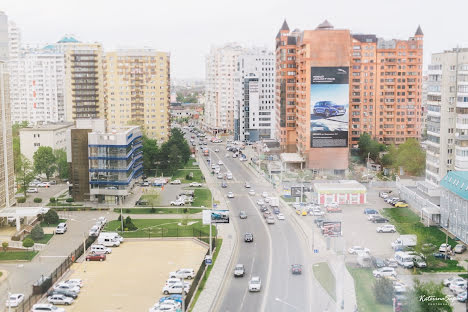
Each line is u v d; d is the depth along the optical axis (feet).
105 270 557.33
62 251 619.67
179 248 631.97
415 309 429.38
